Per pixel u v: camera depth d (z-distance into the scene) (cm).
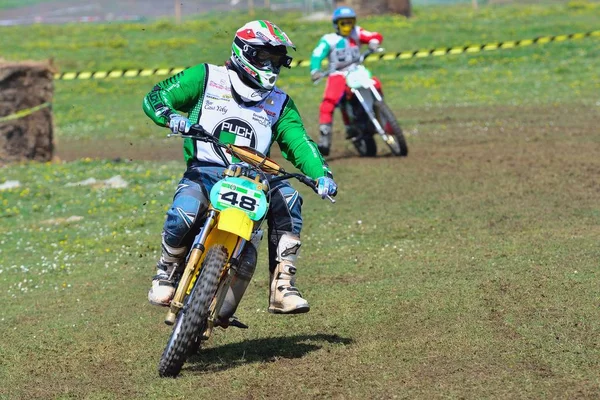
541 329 1529
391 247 2305
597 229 2308
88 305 1945
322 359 1465
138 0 14288
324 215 2750
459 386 1300
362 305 1769
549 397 1246
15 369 1543
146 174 3575
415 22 9375
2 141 4119
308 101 5812
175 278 1484
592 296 1688
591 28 8112
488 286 1803
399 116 4841
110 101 6297
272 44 1436
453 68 6800
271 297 1470
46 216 2994
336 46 3706
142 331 1714
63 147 4628
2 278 2255
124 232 2717
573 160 3338
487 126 4284
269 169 1412
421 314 1669
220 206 1370
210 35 9125
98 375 1480
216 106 1484
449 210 2686
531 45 7456
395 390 1301
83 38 9356
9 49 8462
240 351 1553
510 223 2462
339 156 3806
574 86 5509
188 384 1379
